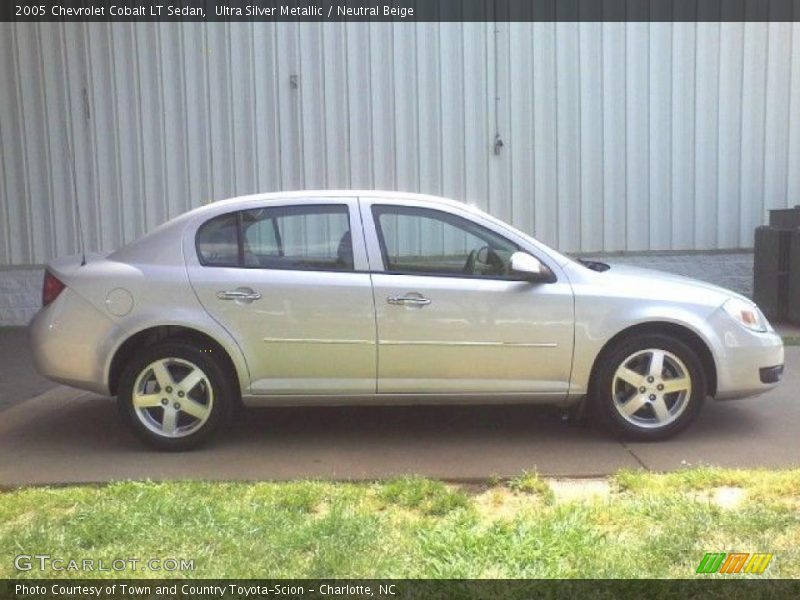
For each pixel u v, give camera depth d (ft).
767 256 32.89
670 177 35.12
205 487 15.42
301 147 34.14
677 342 18.25
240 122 34.04
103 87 33.88
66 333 17.93
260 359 17.89
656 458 17.37
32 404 22.48
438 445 18.49
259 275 17.92
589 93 34.50
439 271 18.22
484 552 12.40
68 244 34.47
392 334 17.85
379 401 18.26
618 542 12.81
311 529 13.26
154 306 17.79
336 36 33.76
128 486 15.49
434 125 34.24
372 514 14.06
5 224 34.35
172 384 18.04
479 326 17.90
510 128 34.45
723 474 15.64
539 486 15.49
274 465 17.21
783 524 13.28
